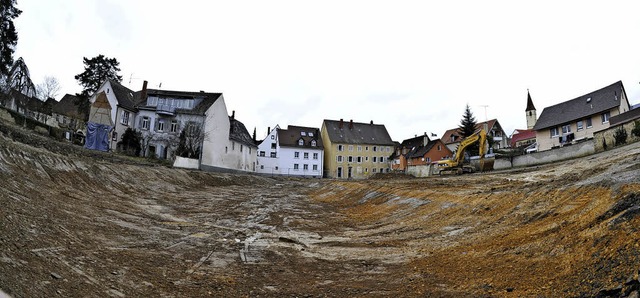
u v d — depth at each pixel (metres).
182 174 29.11
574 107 41.50
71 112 52.59
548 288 5.66
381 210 18.16
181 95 42.50
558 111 43.72
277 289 7.20
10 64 35.69
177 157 36.69
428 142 68.44
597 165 18.66
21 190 10.45
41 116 37.59
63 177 15.12
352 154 70.81
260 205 21.30
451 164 36.22
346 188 26.84
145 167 25.45
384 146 73.19
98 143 30.50
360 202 21.66
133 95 44.81
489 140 57.25
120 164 22.95
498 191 14.32
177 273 7.72
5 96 33.19
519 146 59.28
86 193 14.98
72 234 8.41
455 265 8.06
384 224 15.03
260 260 9.62
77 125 40.72
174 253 9.45
